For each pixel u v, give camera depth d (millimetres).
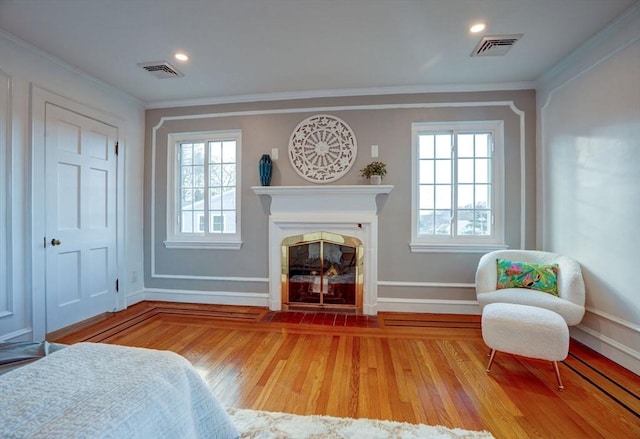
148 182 3539
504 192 3053
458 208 3184
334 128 3215
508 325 1911
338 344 2406
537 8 1941
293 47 2393
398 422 1491
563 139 2633
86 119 2855
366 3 1897
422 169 3229
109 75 2852
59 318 2633
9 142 2252
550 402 1672
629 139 2004
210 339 2494
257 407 1606
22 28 2143
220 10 1960
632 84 1978
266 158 3232
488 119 3057
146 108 3531
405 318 2996
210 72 2799
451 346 2371
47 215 2520
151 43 2340
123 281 3271
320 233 3172
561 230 2662
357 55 2512
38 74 2439
